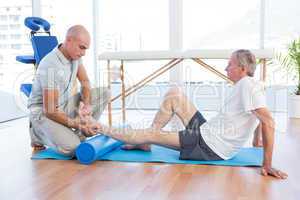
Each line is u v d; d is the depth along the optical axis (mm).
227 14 4891
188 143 2342
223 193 1815
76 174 2164
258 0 4789
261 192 1820
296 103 4090
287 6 4648
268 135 2068
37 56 3232
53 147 2576
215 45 4984
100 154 2426
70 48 2525
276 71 4391
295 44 4215
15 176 2146
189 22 4977
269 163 2090
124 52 3396
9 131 3650
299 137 3086
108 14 5148
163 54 3305
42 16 4879
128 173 2162
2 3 4484
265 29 4715
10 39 4512
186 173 2137
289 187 1887
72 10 5066
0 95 4301
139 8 5082
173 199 1750
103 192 1860
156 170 2207
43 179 2084
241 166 2256
